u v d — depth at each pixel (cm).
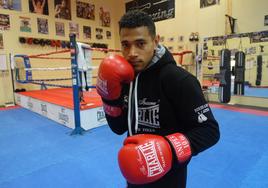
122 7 743
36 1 560
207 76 534
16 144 251
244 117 355
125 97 84
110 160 206
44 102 372
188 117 64
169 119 70
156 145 58
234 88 466
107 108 82
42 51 578
